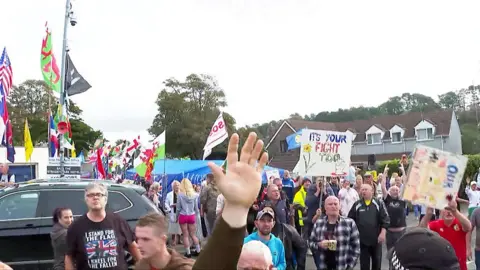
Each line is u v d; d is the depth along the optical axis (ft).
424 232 7.15
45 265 25.25
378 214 27.22
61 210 18.22
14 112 191.93
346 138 34.12
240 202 5.53
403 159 44.21
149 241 11.15
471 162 86.12
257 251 11.84
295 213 38.32
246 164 5.78
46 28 47.65
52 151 49.42
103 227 15.64
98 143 96.07
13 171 96.17
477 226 26.14
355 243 20.89
